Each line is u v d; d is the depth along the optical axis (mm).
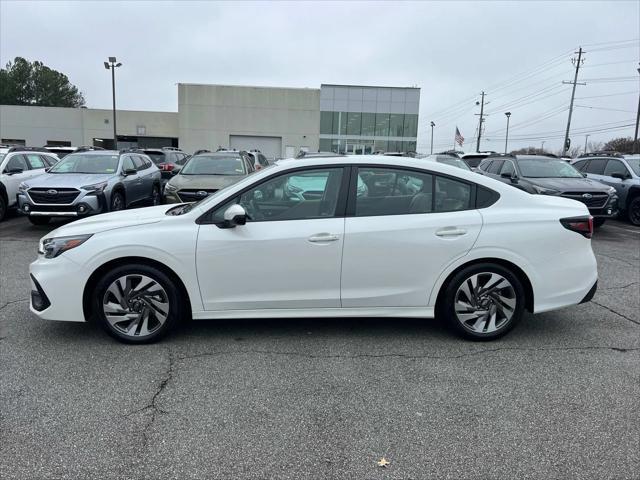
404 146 52750
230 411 3287
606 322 5008
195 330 4680
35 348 4254
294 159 4492
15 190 11828
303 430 3080
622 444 2951
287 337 4527
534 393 3551
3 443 2920
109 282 4207
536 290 4344
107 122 53281
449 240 4227
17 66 77562
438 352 4230
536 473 2691
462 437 3018
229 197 4227
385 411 3303
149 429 3074
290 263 4184
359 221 4223
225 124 51094
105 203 10281
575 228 4363
